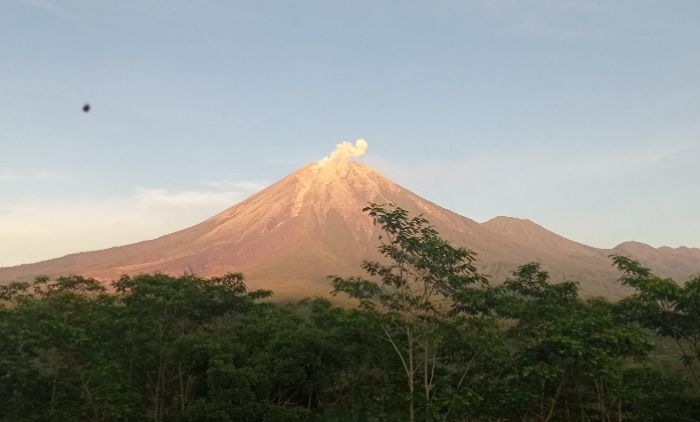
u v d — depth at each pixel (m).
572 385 19.03
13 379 20.81
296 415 21.70
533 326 17.30
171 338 24.48
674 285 16.55
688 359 18.39
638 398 17.69
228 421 20.22
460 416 20.83
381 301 18.38
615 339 15.34
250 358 23.05
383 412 22.09
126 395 20.75
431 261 17.16
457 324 18.16
